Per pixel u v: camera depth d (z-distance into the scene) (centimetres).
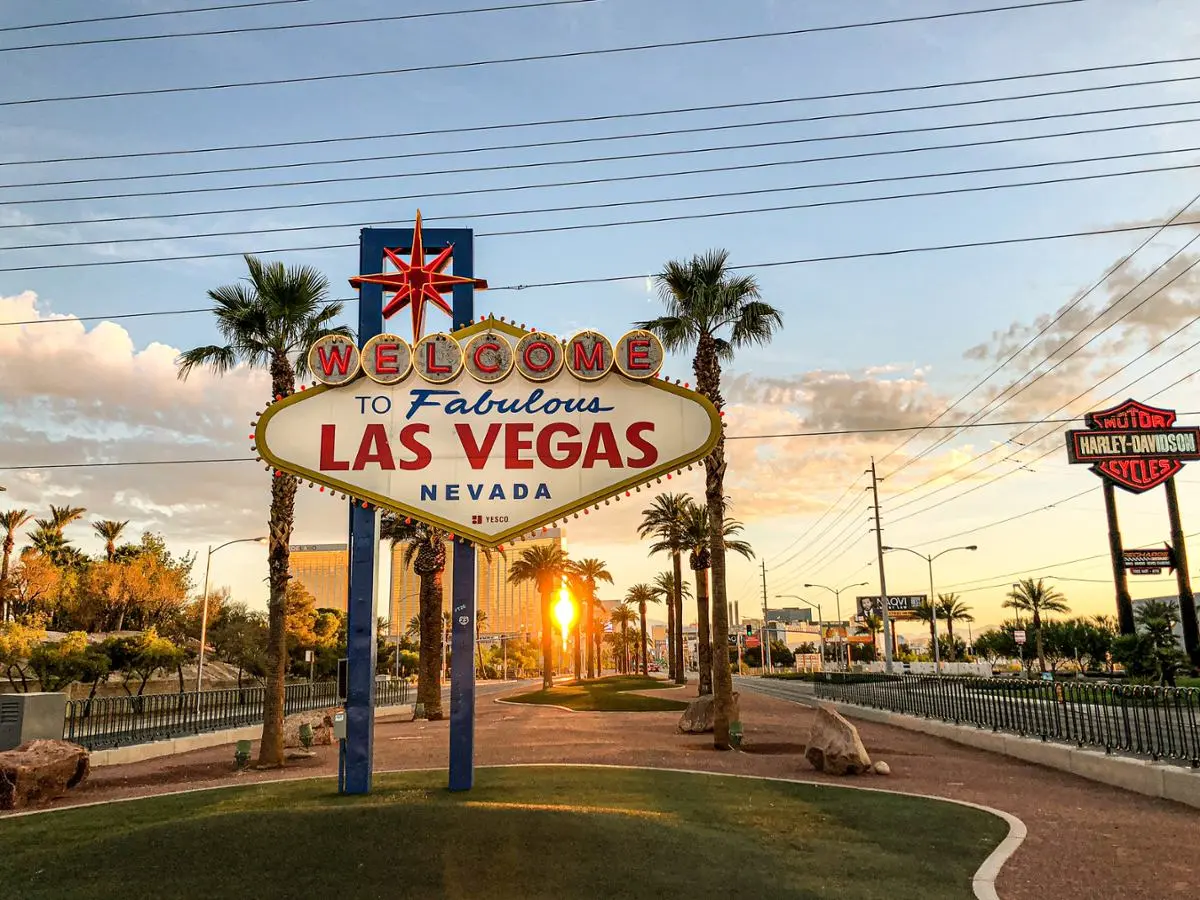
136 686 5756
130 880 955
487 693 7556
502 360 1645
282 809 1229
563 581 8206
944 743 2619
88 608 6831
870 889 991
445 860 994
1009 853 1166
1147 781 1625
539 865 990
